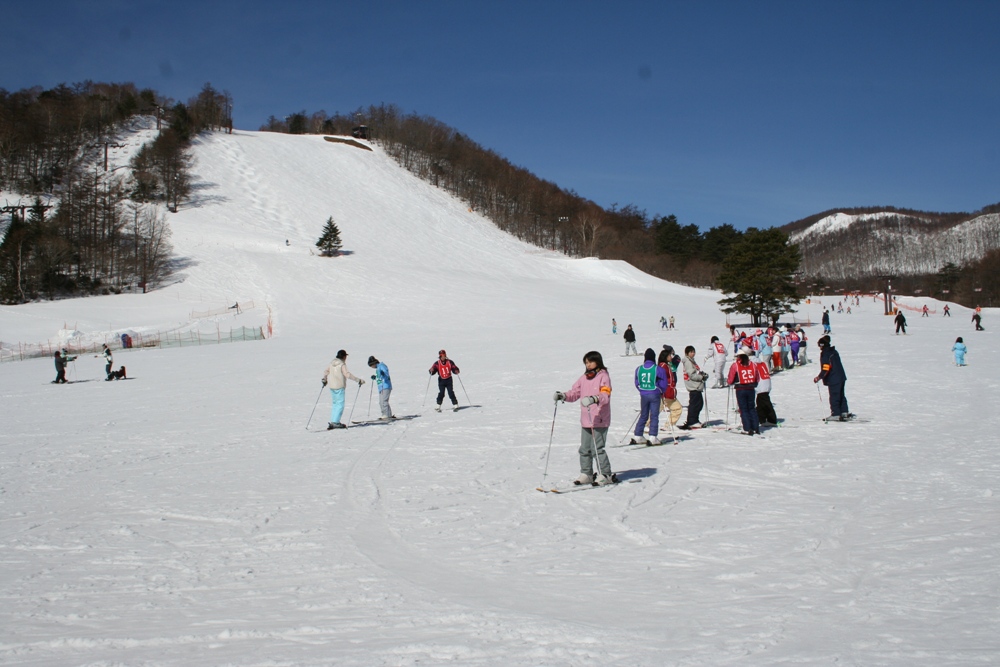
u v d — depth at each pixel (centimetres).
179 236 9494
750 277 5781
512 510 814
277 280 7875
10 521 816
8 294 7056
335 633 477
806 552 620
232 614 519
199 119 14175
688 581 561
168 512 843
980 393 1712
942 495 798
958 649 413
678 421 1547
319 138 16450
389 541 702
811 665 400
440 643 451
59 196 10725
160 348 4916
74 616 521
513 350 3756
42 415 1964
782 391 1948
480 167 16275
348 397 2172
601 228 14512
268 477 1045
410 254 10506
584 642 446
